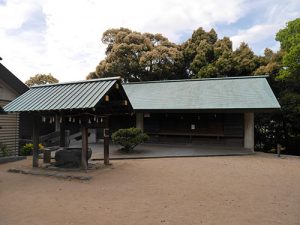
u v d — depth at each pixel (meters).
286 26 17.62
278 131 19.38
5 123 12.48
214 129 15.35
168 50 25.25
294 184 7.43
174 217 5.01
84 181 7.75
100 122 9.58
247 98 14.05
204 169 9.43
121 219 4.93
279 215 5.09
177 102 14.96
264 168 9.66
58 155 9.38
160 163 10.59
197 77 23.70
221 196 6.32
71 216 5.09
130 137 12.72
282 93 17.75
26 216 5.09
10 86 12.98
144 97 16.55
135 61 25.33
